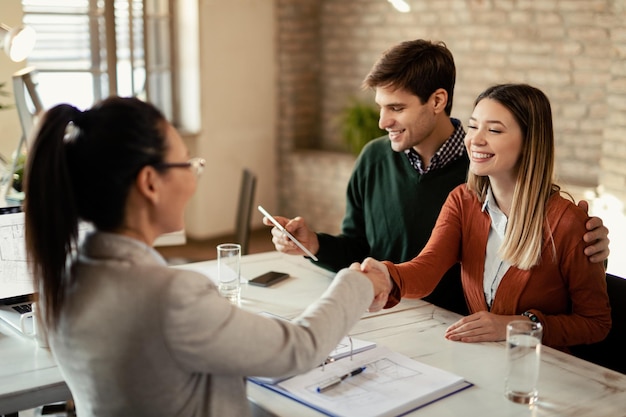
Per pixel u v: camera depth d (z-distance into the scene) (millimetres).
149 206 1244
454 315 2051
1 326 1963
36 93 3010
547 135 1876
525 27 4758
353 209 2584
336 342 1355
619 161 4277
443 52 2301
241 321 1221
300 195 5965
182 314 1169
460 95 5184
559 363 1740
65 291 1221
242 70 5754
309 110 6137
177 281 1183
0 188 3090
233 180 5875
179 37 5602
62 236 1186
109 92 5113
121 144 1180
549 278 1926
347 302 1396
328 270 2438
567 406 1522
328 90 6082
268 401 1513
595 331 1880
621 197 4289
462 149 2359
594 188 4414
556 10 4602
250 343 1213
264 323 1250
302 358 1271
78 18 5043
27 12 4883
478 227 2053
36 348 1816
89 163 1184
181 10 5543
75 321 1206
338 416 1436
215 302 1210
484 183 2045
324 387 1540
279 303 2125
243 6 5664
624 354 1994
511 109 1862
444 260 2078
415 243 2404
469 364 1719
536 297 1943
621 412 1500
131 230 1234
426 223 2383
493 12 4906
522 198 1889
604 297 1907
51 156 1170
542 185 1885
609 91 4293
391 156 2455
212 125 5680
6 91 4523
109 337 1187
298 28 5949
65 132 1181
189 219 5781
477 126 1911
